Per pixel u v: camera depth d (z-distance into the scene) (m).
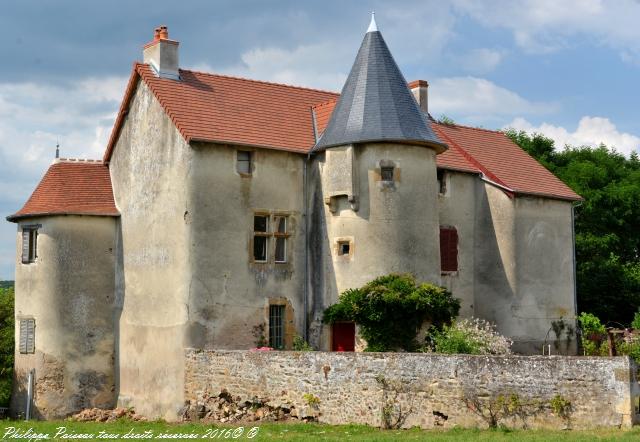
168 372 24.08
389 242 24.19
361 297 23.58
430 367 18.19
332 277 24.89
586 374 16.89
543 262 29.52
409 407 18.33
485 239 28.86
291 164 25.84
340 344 24.75
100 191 27.98
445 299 23.95
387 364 18.70
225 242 24.34
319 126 27.12
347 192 24.42
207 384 22.48
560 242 30.31
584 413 16.81
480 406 17.62
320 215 25.53
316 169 25.84
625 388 16.52
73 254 26.88
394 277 23.88
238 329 24.31
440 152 25.77
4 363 30.84
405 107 24.92
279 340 25.20
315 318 25.30
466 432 17.06
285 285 25.33
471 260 28.75
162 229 25.06
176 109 24.94
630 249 44.47
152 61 26.77
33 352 26.86
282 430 18.94
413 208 24.52
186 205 23.98
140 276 25.98
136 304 26.06
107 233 27.47
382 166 24.34
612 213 43.66
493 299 28.53
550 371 17.16
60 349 26.45
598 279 39.09
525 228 29.00
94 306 26.94
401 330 23.45
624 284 38.97
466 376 17.81
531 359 17.33
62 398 26.28
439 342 22.17
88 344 26.70
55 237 26.89
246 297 24.55
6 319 32.75
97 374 26.69
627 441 14.88
